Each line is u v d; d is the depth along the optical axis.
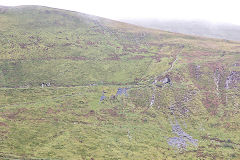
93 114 62.72
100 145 47.09
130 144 49.41
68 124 54.62
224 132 58.22
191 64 94.56
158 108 68.81
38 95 70.56
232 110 66.19
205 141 54.91
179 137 56.09
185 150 50.28
